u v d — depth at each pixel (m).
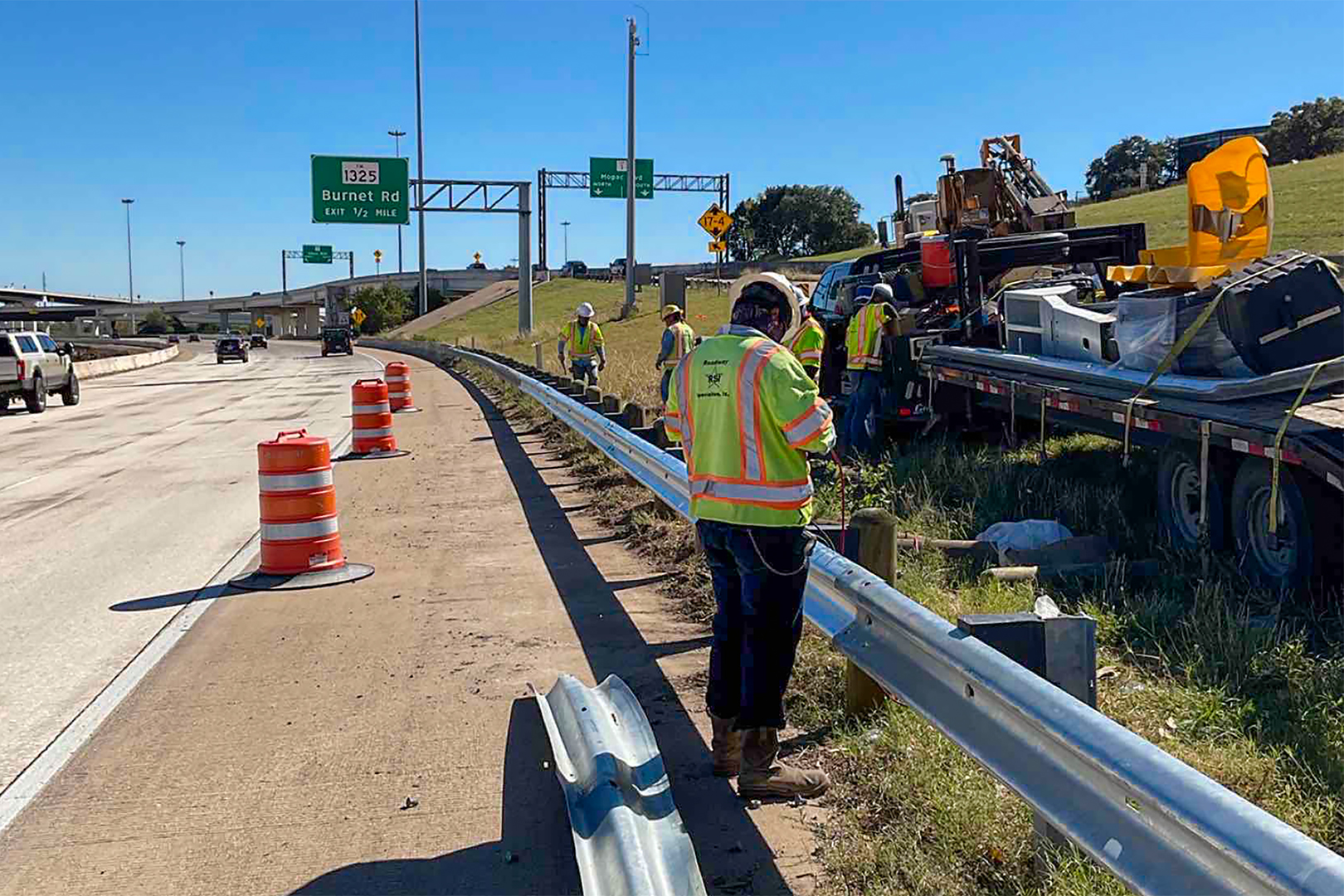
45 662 6.63
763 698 4.33
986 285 12.16
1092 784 2.88
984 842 3.82
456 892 3.90
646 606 7.37
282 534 8.58
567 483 12.63
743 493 4.30
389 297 108.62
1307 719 4.67
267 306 155.25
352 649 6.70
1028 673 3.26
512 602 7.60
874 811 4.21
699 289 50.47
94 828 4.45
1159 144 92.56
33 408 26.89
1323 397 6.82
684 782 4.66
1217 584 6.36
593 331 18.88
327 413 23.89
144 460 16.75
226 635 7.09
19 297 151.25
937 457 10.16
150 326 168.00
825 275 15.75
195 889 3.97
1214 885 2.39
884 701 5.03
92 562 9.43
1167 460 7.39
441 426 19.52
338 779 4.85
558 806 4.53
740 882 3.83
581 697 4.85
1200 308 7.57
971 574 7.11
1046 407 9.09
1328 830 3.85
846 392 14.12
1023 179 15.27
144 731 5.48
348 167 43.56
